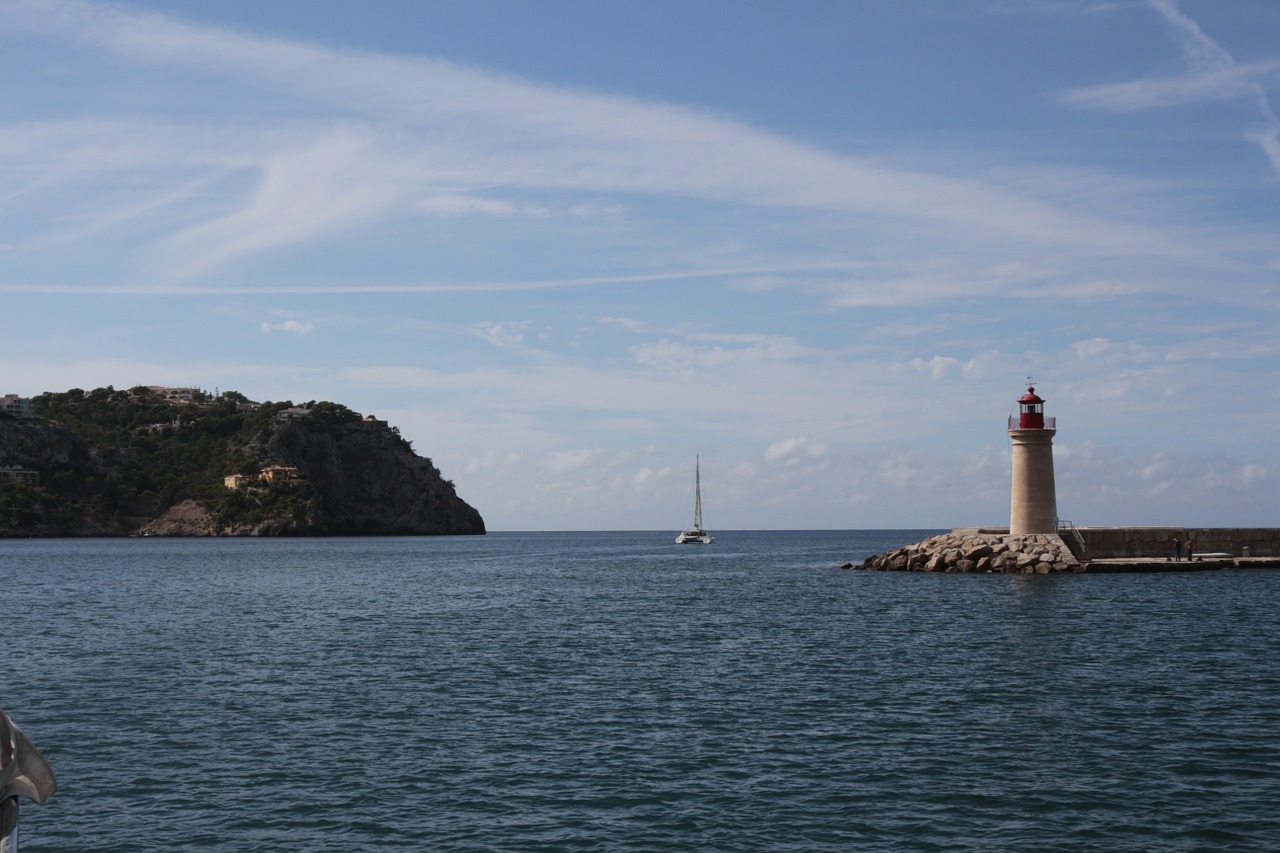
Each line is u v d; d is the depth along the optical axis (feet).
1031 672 122.93
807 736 90.68
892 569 311.88
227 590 285.23
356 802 72.43
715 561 470.39
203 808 71.20
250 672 127.03
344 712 101.60
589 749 86.43
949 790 74.64
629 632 168.45
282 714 100.73
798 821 68.33
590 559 504.43
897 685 115.24
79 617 202.80
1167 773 78.43
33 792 32.76
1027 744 87.25
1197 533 282.97
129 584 314.76
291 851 63.31
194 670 128.88
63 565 452.76
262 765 81.61
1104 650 139.74
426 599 248.11
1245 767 79.87
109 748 87.10
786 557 517.14
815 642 152.15
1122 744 87.04
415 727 94.79
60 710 102.89
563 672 126.21
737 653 141.79
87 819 68.95
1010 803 71.67
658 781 77.20
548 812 70.33
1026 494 271.08
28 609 222.48
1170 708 101.40
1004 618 178.70
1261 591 220.64
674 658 137.59
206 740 89.86
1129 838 65.05
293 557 542.16
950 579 265.75
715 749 86.28
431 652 145.07
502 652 144.66
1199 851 62.90
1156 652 137.49
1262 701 104.58
